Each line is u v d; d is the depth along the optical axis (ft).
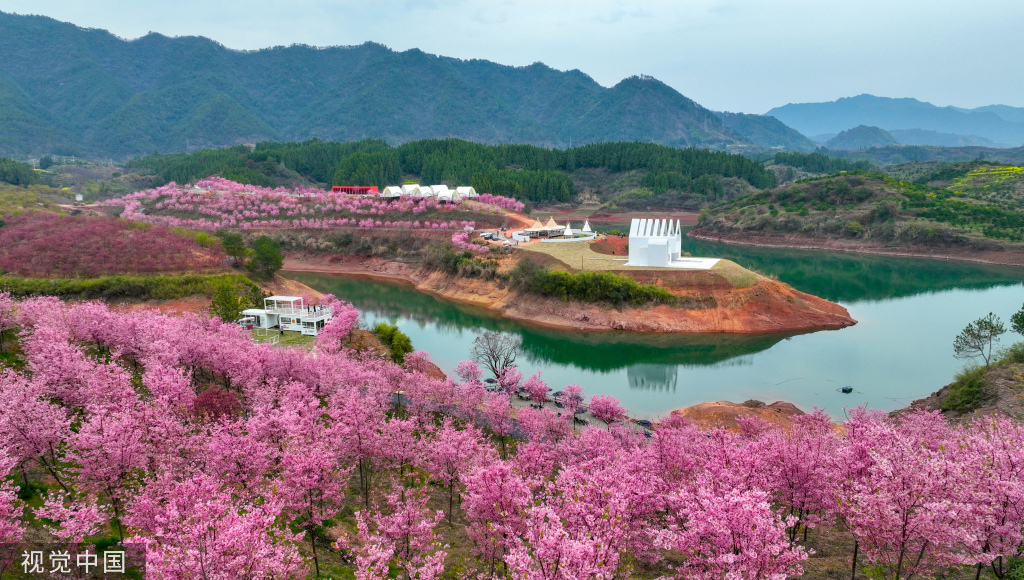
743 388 248.52
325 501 112.88
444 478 120.16
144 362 166.71
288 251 575.79
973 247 594.65
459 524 117.39
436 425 163.22
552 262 405.39
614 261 403.95
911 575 85.20
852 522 82.79
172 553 72.08
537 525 80.02
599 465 110.63
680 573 82.99
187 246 393.70
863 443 97.04
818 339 321.73
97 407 114.42
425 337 323.37
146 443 107.96
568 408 192.75
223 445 109.60
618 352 302.04
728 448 111.75
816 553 102.89
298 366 172.96
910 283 484.33
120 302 299.38
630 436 149.38
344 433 119.96
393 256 545.44
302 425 118.93
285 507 102.94
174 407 131.54
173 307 297.94
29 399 115.85
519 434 168.76
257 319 288.30
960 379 204.23
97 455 101.45
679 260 410.72
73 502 98.02
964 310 386.11
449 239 528.63
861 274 525.75
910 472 79.41
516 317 368.07
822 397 237.04
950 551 89.40
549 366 280.31
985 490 81.25
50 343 148.36
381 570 90.38
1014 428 122.11
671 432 135.64
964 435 118.01
